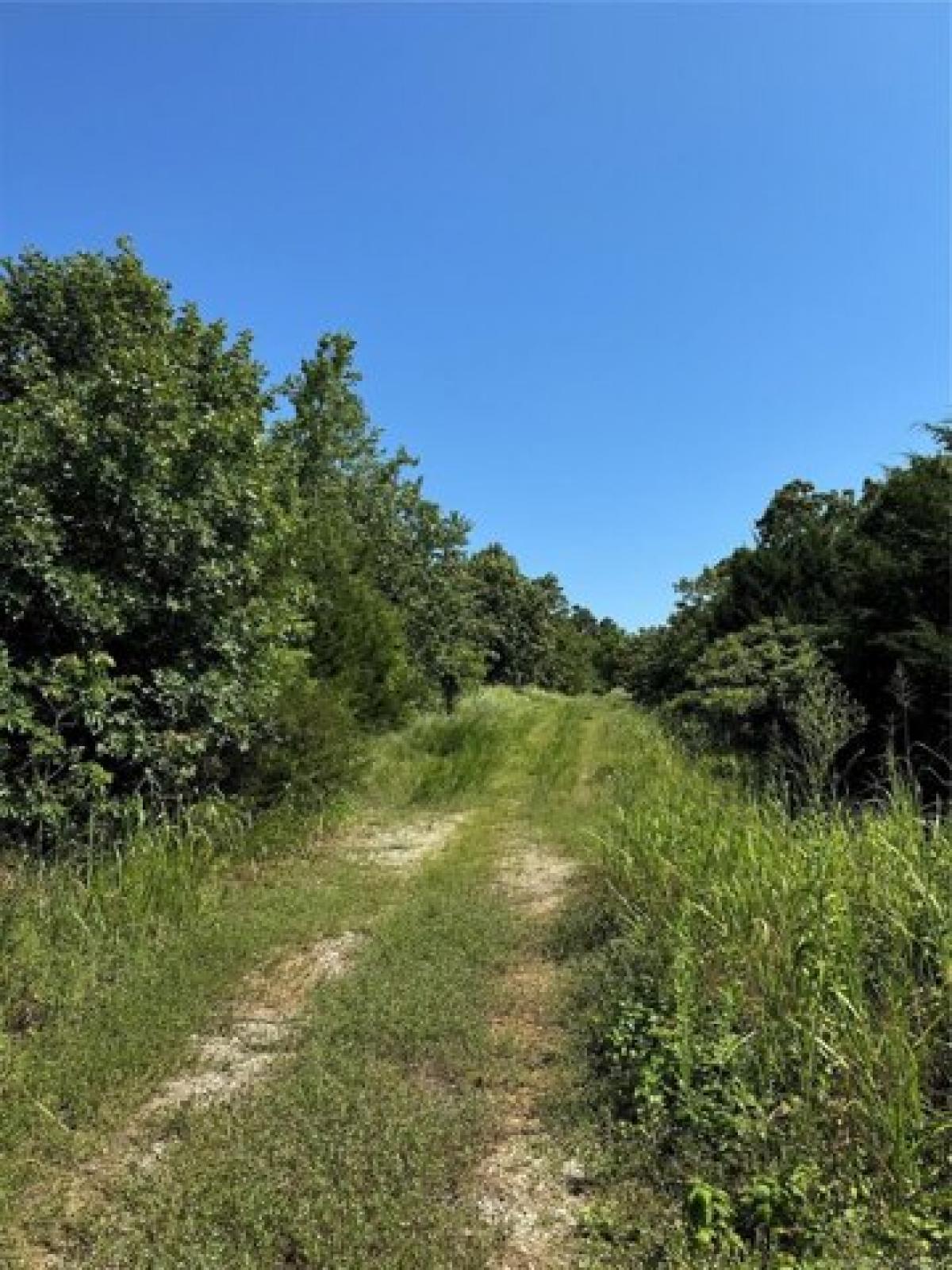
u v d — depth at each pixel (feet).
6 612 23.85
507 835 33.81
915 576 32.73
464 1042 15.19
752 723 41.86
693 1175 10.77
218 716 27.30
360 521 77.36
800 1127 10.98
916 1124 10.55
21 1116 12.33
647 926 18.02
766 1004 13.20
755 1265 9.21
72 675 23.94
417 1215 10.23
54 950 17.60
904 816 16.72
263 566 32.63
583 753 47.47
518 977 18.80
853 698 32.60
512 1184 11.30
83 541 25.75
